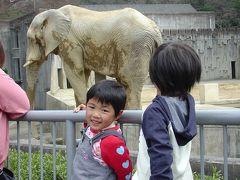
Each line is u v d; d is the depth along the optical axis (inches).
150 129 94.7
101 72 338.0
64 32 335.0
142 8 1798.7
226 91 832.3
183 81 97.7
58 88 730.8
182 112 97.3
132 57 324.5
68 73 339.9
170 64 96.9
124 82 333.4
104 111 109.7
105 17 332.8
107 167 110.5
